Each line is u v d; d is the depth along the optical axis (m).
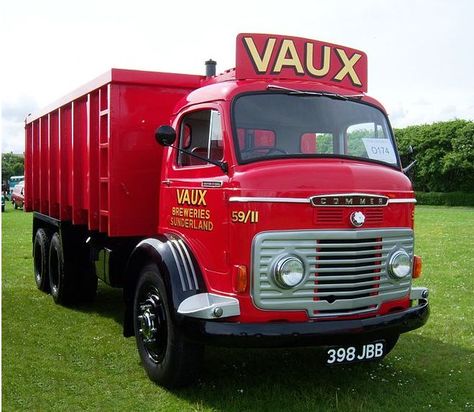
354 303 4.39
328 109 4.89
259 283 4.18
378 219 4.52
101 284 9.49
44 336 6.30
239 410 4.37
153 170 5.89
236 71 4.75
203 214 4.63
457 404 4.55
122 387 4.85
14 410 4.40
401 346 6.04
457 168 39.56
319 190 4.31
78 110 6.91
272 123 4.66
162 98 5.90
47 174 8.39
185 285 4.50
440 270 10.55
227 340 4.11
